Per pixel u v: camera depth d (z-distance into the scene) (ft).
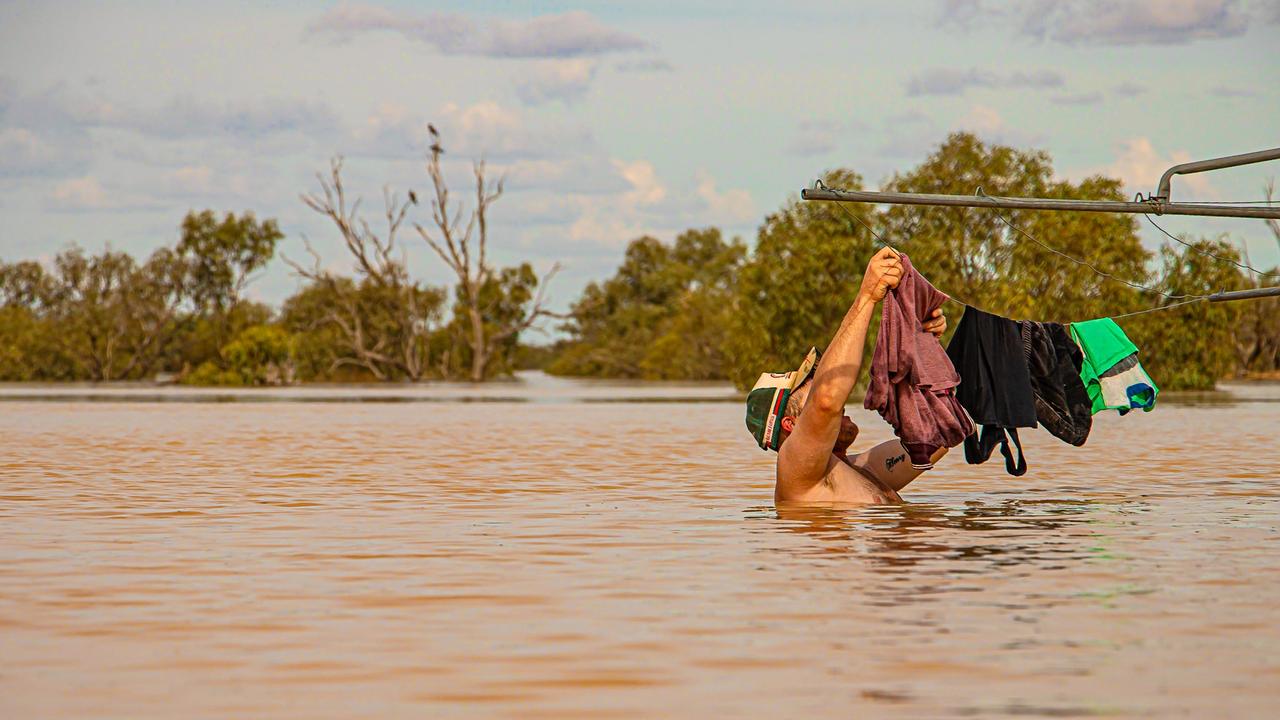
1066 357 43.32
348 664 21.26
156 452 71.72
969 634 23.11
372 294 342.03
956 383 41.88
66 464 62.59
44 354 366.43
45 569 30.35
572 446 76.89
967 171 181.68
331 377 352.49
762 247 198.08
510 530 37.22
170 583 28.50
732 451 72.02
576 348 448.24
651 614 24.98
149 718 18.33
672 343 373.81
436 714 18.51
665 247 470.80
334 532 36.91
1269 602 25.82
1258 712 18.37
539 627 23.89
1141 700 18.95
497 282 369.09
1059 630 23.36
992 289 173.78
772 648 22.16
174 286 375.86
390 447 76.23
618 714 18.47
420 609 25.57
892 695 19.29
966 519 39.22
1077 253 175.63
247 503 44.83
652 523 38.68
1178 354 184.03
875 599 26.27
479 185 335.26
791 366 194.29
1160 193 39.88
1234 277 184.75
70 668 21.06
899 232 190.08
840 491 43.73
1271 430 90.12
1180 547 33.17
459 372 359.05
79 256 403.34
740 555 32.14
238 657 21.75
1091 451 69.87
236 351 309.63
